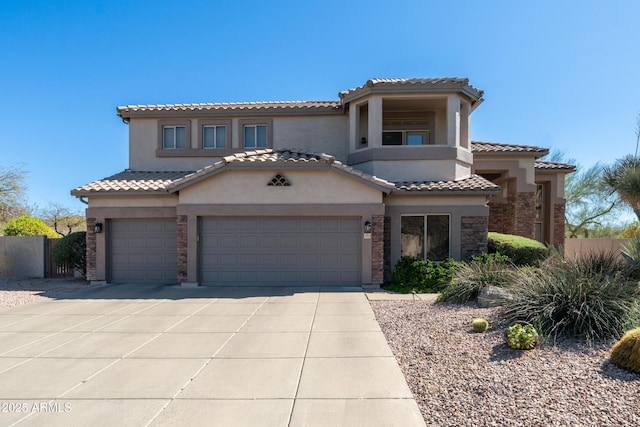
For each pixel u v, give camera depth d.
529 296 8.02
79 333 8.59
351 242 14.50
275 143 17.77
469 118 16.77
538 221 20.59
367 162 16.11
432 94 15.82
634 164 13.85
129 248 15.40
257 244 14.60
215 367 6.54
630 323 6.78
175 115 17.69
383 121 18.14
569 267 9.00
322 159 13.98
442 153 15.72
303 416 4.88
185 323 9.38
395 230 14.98
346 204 14.23
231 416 4.91
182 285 14.44
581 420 4.42
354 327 8.85
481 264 12.16
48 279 17.00
